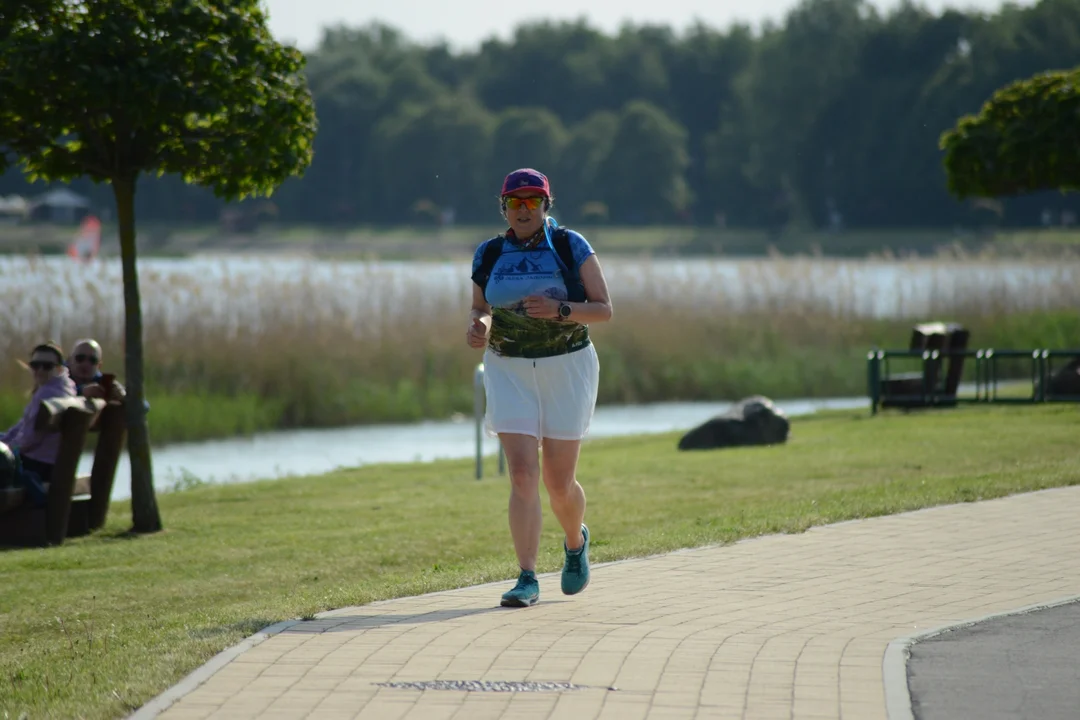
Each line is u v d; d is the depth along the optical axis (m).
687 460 36.81
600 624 16.42
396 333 61.44
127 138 28.19
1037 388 48.50
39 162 28.41
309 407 56.56
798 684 13.73
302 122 28.50
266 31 28.20
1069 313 69.25
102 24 26.00
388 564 24.34
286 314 58.78
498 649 15.19
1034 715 12.85
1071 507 25.08
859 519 24.38
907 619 16.64
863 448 36.91
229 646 15.51
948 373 47.78
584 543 18.56
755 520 24.69
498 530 27.27
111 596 22.27
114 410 28.66
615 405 63.44
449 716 12.77
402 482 35.56
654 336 65.94
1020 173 47.56
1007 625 16.28
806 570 19.84
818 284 72.31
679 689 13.59
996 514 24.47
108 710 13.16
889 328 70.12
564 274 17.97
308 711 12.95
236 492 34.19
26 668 16.12
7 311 52.38
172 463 44.94
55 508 27.06
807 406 60.44
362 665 14.54
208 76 26.84
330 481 36.06
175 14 26.41
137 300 28.78
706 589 18.59
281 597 20.78
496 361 18.11
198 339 55.94
